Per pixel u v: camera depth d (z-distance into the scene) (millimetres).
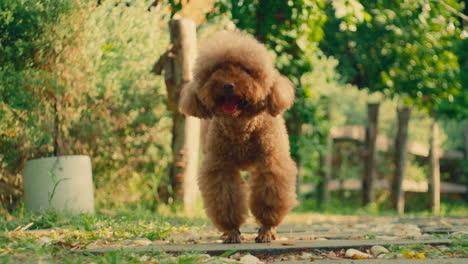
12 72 5977
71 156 6000
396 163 12844
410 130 17453
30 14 5988
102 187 8008
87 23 6395
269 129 4418
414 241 4125
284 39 9016
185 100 4582
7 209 6684
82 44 6426
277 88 4363
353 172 14055
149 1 7359
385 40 10008
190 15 8500
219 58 4246
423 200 14742
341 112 16391
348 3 7539
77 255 3211
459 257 3508
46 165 5883
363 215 9258
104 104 7258
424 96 10992
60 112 6375
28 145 6512
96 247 3773
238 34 4547
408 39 9844
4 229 4629
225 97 4176
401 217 8234
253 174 4617
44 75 6180
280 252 3705
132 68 7414
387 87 10781
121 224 4977
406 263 3195
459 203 15250
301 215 8344
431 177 13945
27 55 6191
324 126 10609
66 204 5809
